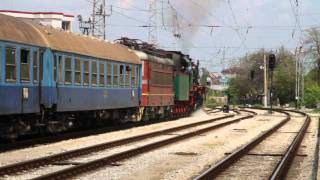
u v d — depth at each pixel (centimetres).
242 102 13250
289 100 11756
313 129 3347
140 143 2219
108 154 1822
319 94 9244
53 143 2105
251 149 2088
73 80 2320
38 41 2028
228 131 3034
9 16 1959
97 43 2689
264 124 3806
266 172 1505
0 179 1289
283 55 12288
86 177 1369
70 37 2378
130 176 1404
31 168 1461
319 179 1373
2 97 1783
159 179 1373
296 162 1730
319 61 10888
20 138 2252
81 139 2300
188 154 1897
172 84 4062
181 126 3083
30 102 1962
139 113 3319
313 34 10856
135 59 3173
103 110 2755
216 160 1750
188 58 4822
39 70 2027
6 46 1806
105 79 2688
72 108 2317
